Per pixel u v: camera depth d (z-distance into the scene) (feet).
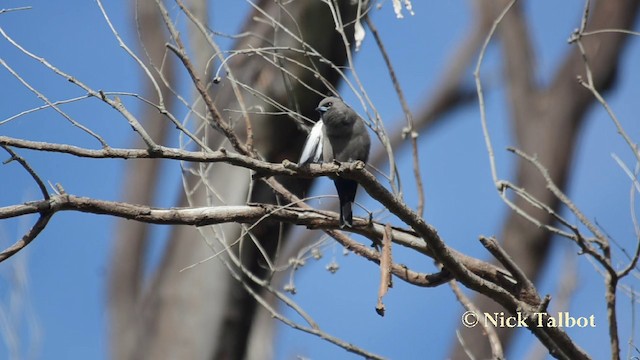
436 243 29.60
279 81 38.93
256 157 30.22
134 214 27.89
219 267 41.01
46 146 25.58
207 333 41.22
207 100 29.50
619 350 28.09
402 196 30.32
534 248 67.92
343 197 31.99
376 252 33.53
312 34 39.04
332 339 32.19
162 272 42.68
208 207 29.45
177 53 29.35
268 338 52.39
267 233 40.09
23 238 25.90
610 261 27.81
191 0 36.68
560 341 30.22
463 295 34.78
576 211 28.45
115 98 26.58
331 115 35.78
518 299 31.55
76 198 26.73
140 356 42.88
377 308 29.30
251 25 39.96
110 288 51.70
